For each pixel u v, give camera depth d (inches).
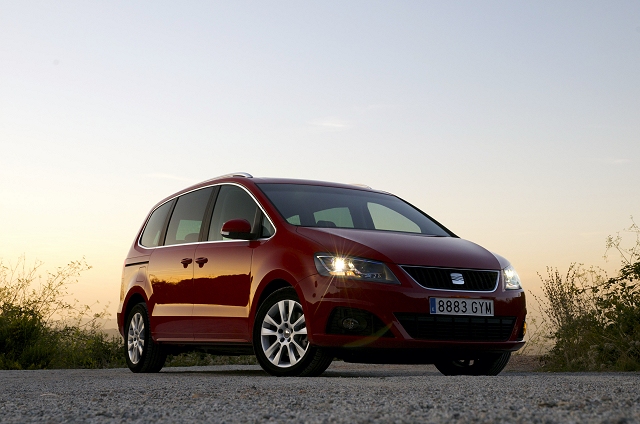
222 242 275.0
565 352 375.6
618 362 350.6
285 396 157.1
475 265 242.7
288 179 289.3
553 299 380.5
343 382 194.5
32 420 128.8
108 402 157.9
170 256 300.2
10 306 446.3
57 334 468.1
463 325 233.9
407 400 141.3
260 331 247.8
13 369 417.1
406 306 226.5
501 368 264.7
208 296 273.1
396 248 236.5
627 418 109.2
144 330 312.8
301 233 246.1
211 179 305.1
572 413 116.2
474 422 109.9
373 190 307.0
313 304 229.6
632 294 363.3
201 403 149.4
